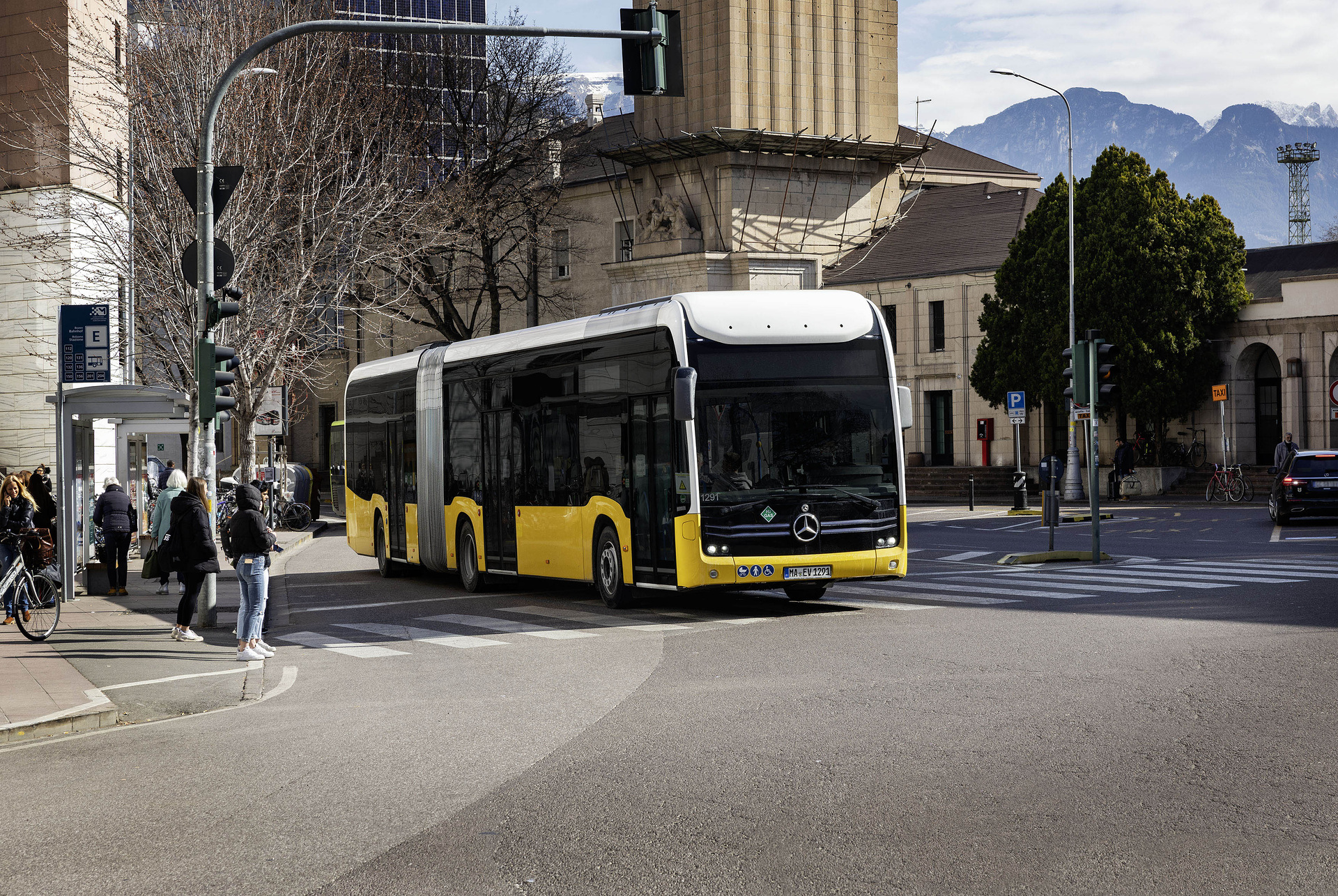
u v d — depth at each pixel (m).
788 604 18.06
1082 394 23.28
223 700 11.87
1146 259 47.19
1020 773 7.82
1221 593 17.39
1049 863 6.11
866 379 16.59
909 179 65.12
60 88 33.62
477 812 7.42
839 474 16.34
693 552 15.91
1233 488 42.69
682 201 60.69
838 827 6.82
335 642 15.87
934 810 7.08
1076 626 14.52
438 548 23.06
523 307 70.12
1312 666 11.18
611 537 17.75
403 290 44.44
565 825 7.07
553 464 19.23
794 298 16.66
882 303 58.03
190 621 17.25
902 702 10.23
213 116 17.31
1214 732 8.70
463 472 22.17
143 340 32.56
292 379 39.19
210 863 6.60
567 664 13.10
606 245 65.56
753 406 16.16
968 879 5.92
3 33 34.12
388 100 46.25
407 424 24.61
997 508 45.03
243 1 31.55
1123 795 7.24
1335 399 37.56
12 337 34.66
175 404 21.36
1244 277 49.69
